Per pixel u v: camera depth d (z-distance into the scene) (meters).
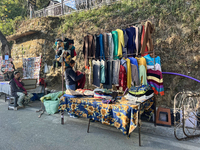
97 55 4.20
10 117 4.23
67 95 3.53
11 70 8.00
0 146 2.63
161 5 4.78
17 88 5.12
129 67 3.64
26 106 5.46
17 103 5.04
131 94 3.32
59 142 2.77
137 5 5.31
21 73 9.33
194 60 4.04
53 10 9.11
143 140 2.85
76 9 7.70
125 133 2.57
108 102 2.88
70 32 7.10
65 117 4.23
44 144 2.70
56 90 6.60
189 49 4.13
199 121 3.06
